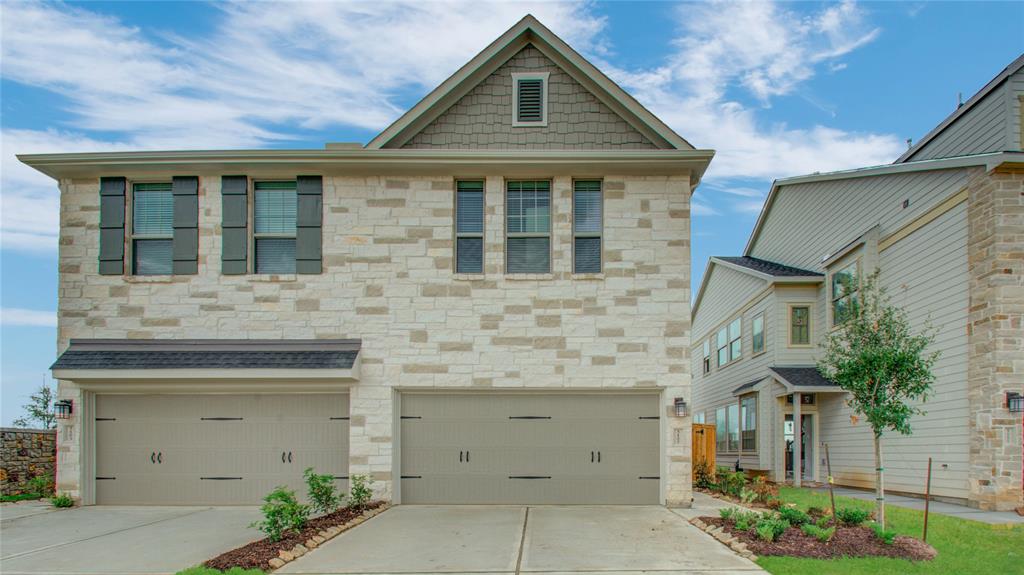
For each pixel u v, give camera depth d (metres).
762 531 9.38
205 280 13.47
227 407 13.53
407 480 13.24
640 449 13.24
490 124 14.02
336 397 13.47
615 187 13.48
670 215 13.42
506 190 13.77
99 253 13.58
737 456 25.06
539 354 13.24
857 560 8.54
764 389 21.81
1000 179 13.71
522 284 13.38
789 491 17.81
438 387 13.24
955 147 18.17
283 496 10.05
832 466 20.34
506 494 13.20
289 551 8.89
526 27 13.91
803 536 9.60
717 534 9.93
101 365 12.83
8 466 14.88
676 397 13.09
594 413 13.32
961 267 14.63
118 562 8.74
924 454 15.73
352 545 9.52
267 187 13.91
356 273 13.45
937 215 15.59
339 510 12.04
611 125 13.98
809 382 19.94
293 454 13.39
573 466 13.23
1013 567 8.33
